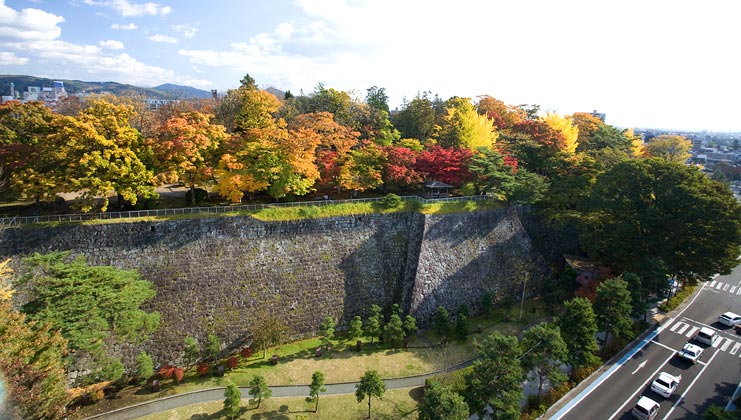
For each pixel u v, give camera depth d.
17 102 41.75
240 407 30.86
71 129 34.88
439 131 72.81
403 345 40.38
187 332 36.78
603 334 42.16
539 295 51.91
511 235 52.44
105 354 33.12
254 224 40.97
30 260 28.78
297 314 41.34
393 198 47.91
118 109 38.75
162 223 37.28
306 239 43.16
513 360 28.14
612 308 35.66
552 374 29.95
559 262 57.28
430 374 36.06
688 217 42.91
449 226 48.50
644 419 29.72
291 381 34.38
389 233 47.34
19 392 18.09
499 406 26.55
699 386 34.12
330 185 55.03
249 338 39.00
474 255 49.03
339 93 72.19
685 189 43.34
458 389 30.66
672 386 32.84
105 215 36.09
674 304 48.88
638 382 34.50
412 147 61.66
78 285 28.47
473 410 29.16
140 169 37.41
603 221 49.56
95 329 28.11
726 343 41.03
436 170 54.47
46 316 26.66
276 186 43.66
